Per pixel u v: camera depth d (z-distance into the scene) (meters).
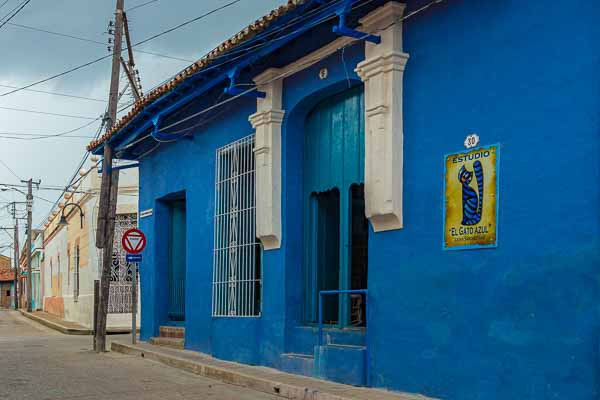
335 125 10.35
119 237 23.80
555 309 6.51
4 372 11.82
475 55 7.59
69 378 10.99
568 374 6.34
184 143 14.67
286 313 10.69
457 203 7.66
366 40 8.75
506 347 6.97
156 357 13.48
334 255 10.56
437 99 8.05
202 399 8.96
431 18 8.20
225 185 12.80
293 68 10.59
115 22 16.47
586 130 6.35
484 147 7.39
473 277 7.41
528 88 6.95
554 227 6.57
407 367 8.19
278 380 9.52
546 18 6.81
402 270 8.36
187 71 11.76
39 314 38.50
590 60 6.36
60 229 34.47
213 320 12.68
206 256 13.41
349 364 9.01
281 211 10.91
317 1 8.71
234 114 12.55
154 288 16.22
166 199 16.17
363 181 9.62
